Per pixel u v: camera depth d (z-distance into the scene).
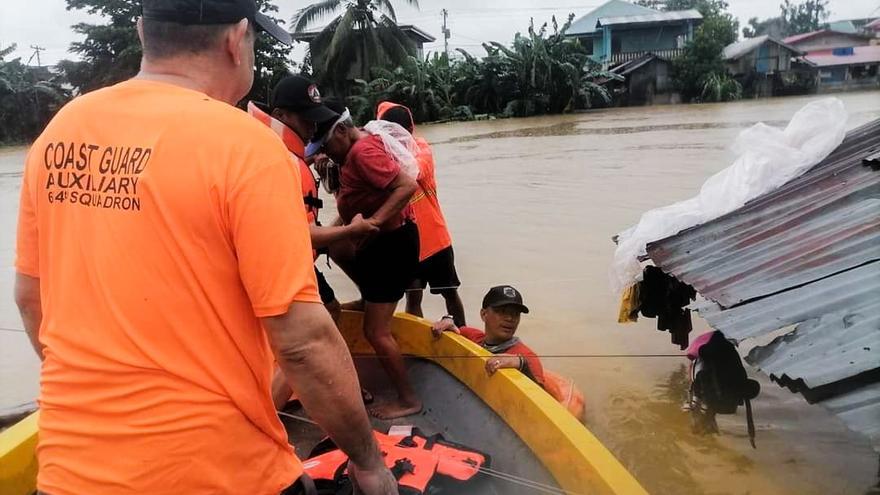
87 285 1.54
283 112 3.37
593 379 4.56
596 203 10.30
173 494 1.53
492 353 3.70
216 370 1.53
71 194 1.57
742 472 3.46
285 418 3.53
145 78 1.64
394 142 3.62
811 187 4.41
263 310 1.49
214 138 1.47
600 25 47.28
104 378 1.51
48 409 1.60
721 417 3.98
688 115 28.39
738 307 3.20
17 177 20.92
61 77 39.75
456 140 23.86
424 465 2.60
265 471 1.65
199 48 1.64
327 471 2.59
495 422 3.20
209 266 1.48
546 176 13.23
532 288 6.45
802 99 35.53
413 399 3.65
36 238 1.76
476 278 6.94
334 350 1.57
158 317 1.49
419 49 51.22
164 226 1.47
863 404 2.29
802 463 3.49
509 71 38.44
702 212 4.65
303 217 1.54
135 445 1.51
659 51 43.75
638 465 3.57
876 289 2.92
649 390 4.36
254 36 1.75
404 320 4.09
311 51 38.12
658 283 4.68
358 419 1.65
